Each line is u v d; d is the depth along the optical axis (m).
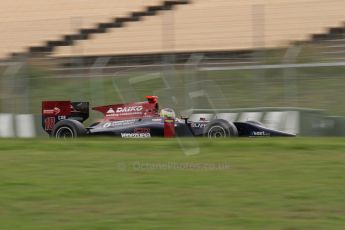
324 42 61.81
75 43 76.31
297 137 40.94
